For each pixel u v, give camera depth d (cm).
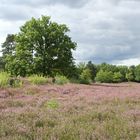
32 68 6384
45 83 2997
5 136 846
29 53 6531
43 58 6366
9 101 1572
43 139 827
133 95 2023
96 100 1736
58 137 836
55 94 2069
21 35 6775
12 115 1135
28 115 1143
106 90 2509
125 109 1355
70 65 6519
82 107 1419
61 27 6738
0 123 985
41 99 1694
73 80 4803
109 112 1248
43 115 1143
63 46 6488
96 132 883
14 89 2167
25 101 1603
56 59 6462
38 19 6875
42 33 6638
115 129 923
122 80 14088
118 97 1878
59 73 6412
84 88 2672
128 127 955
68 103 1519
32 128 938
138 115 1204
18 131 887
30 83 2786
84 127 956
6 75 2759
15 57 6662
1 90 2053
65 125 969
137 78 14038
